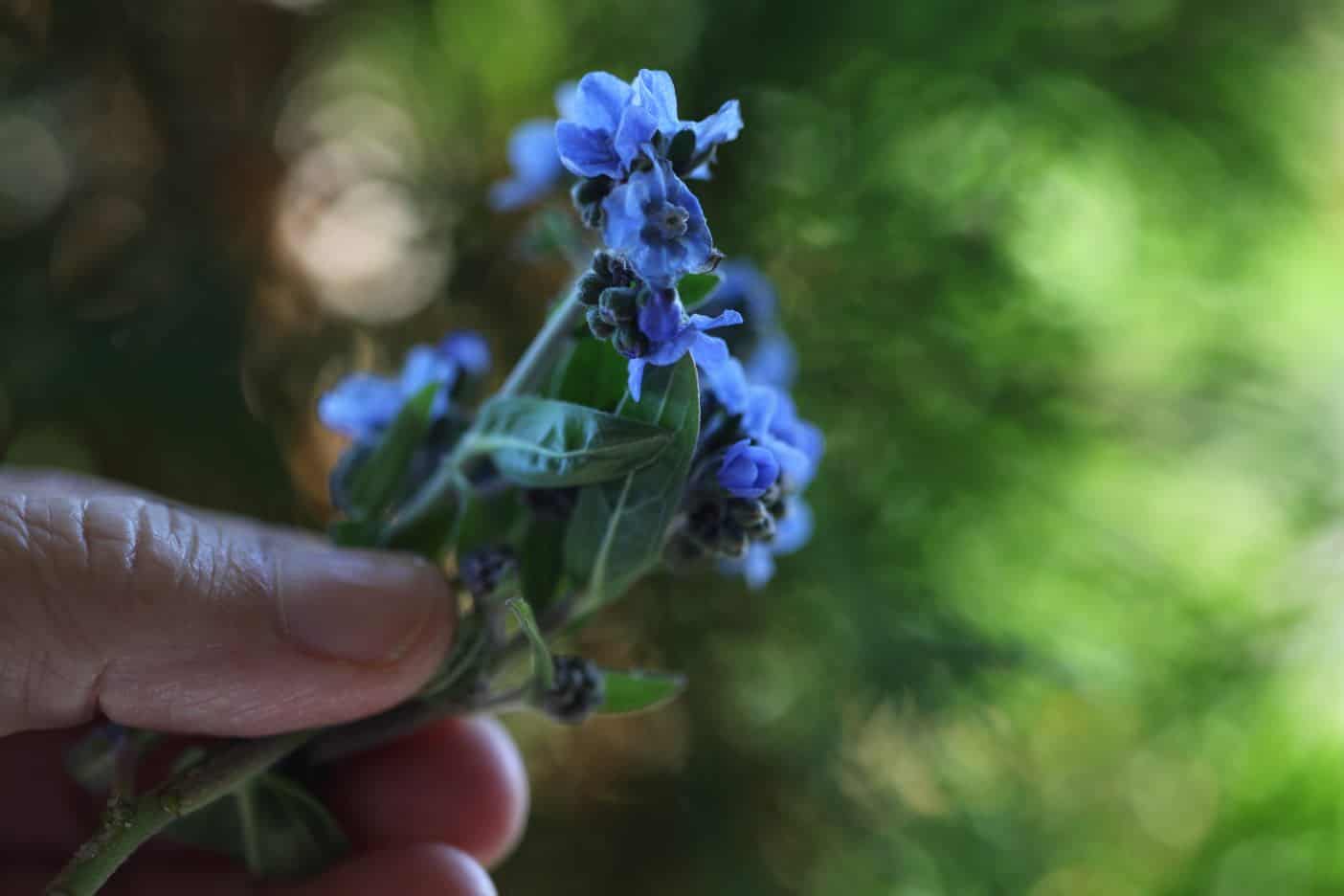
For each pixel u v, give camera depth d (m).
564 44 0.37
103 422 0.34
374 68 0.39
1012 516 0.36
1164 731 0.39
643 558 0.24
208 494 0.35
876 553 0.35
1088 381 0.38
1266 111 0.38
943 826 0.35
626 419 0.23
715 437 0.24
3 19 0.35
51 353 0.33
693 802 0.36
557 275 0.36
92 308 0.34
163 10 0.36
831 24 0.35
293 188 0.37
